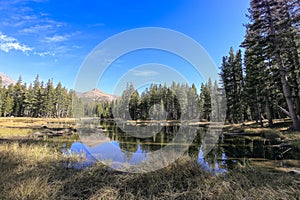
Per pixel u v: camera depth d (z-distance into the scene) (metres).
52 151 6.29
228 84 20.81
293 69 13.12
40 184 3.25
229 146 8.29
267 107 14.57
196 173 3.94
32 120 31.69
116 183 3.53
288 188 3.03
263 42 12.21
